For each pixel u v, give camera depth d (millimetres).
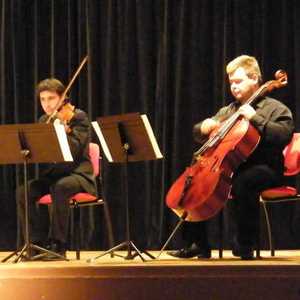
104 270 5441
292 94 8523
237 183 6023
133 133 6164
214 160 6031
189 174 6148
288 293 5344
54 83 6855
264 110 6223
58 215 6602
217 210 5875
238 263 5500
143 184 8742
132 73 8789
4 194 8945
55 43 8875
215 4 8617
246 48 8547
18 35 8969
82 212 8719
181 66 8609
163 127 8656
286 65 8523
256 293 5355
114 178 8781
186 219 6059
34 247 6320
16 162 6223
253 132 5953
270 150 6184
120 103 8828
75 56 8914
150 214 8648
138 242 8688
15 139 6117
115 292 5438
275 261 5781
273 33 8586
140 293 5422
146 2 8711
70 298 5461
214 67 8641
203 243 6434
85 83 8875
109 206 8750
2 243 8930
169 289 5402
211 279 5375
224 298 5375
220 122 6531
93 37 8789
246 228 6008
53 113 6812
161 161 8617
